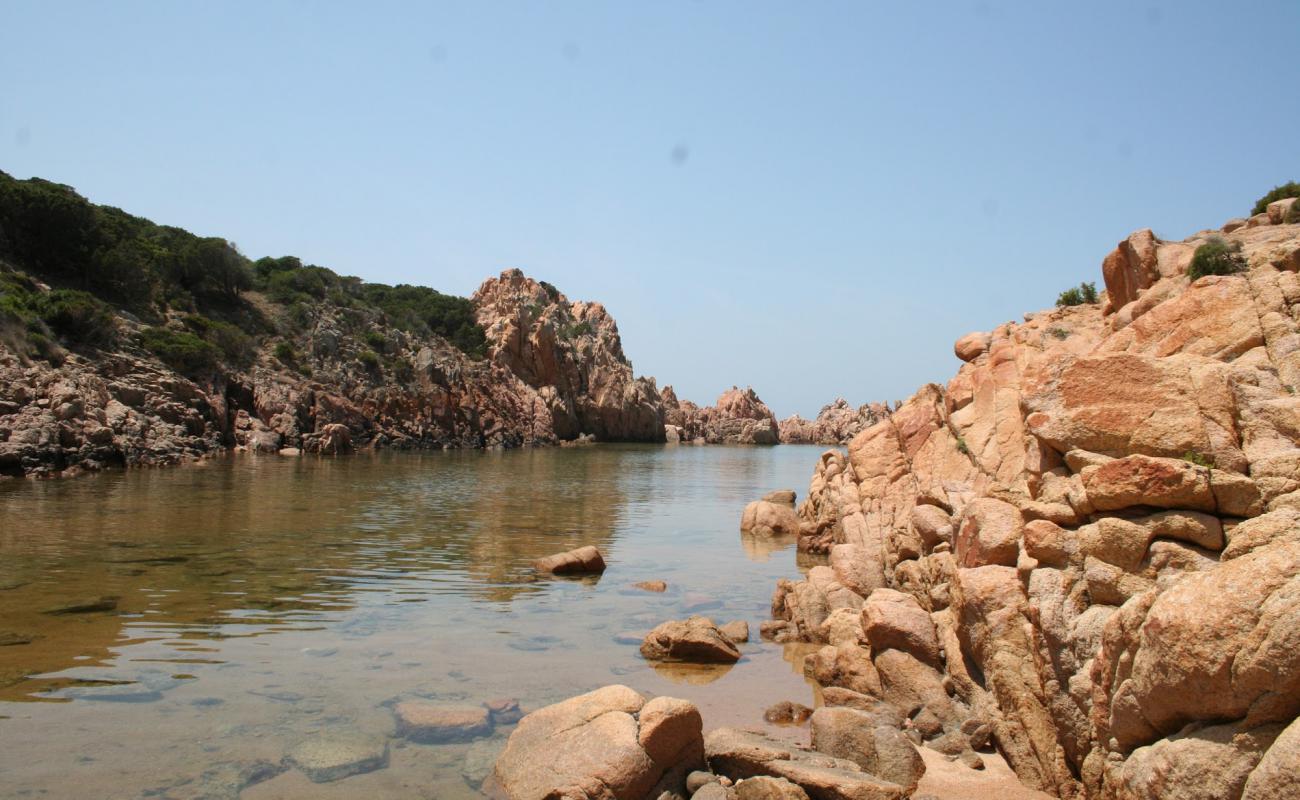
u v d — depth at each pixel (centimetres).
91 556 2277
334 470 5606
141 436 5362
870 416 16700
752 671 1530
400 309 11800
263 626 1656
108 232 7612
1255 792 622
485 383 11056
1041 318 2389
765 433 16600
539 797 952
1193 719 732
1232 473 959
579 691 1355
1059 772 1001
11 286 6053
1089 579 988
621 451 11025
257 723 1162
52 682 1296
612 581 2280
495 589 2086
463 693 1315
